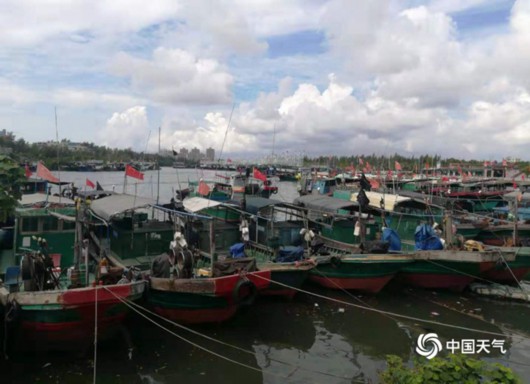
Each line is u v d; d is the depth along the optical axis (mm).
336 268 15859
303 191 41688
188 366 10945
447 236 17453
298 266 14867
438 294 16953
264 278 13156
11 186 12812
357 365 11367
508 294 16578
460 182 45156
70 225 14672
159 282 11922
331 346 12453
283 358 11656
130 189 54844
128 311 11375
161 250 15852
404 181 44094
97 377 10250
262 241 18844
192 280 11898
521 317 14852
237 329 13297
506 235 23328
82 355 11094
